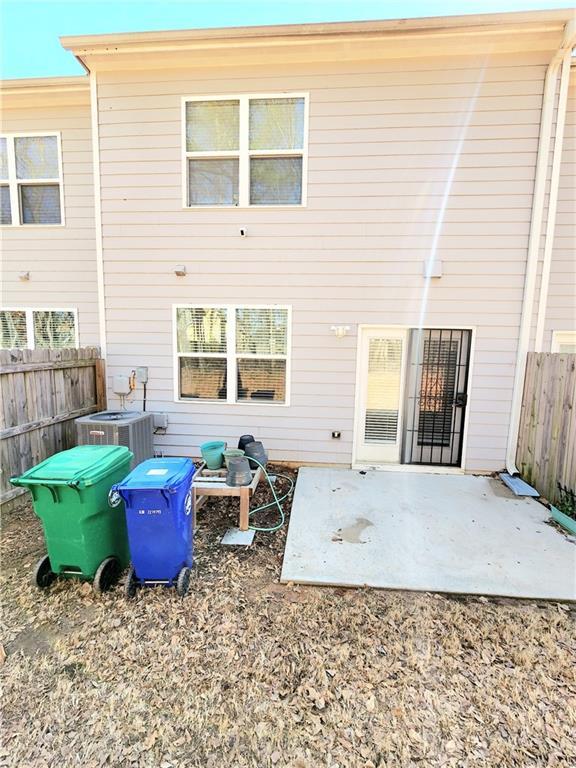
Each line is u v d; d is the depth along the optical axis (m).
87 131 5.80
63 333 6.20
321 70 4.53
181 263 5.01
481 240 4.66
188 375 5.21
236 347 5.09
